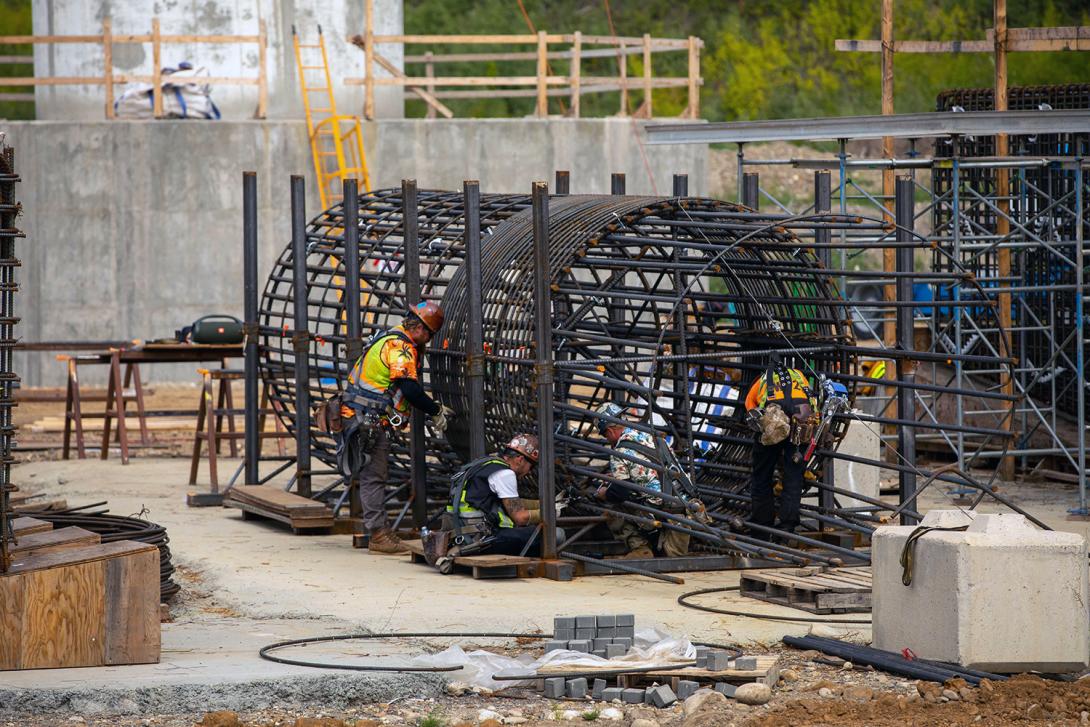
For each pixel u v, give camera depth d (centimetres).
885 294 5638
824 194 4291
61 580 2427
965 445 5350
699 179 8281
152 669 2422
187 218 7869
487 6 14162
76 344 5841
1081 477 4300
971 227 5450
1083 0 14862
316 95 8762
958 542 2431
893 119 4575
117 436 6319
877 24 14600
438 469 4075
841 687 2383
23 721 2212
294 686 2341
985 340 4925
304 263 4350
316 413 3741
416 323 3722
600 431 3834
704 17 14488
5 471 2462
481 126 8069
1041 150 5412
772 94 13762
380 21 9044
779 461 3722
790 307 3938
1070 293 5275
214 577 3422
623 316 4531
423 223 4331
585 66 13812
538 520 3484
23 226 7781
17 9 13825
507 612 2955
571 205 3722
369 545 3759
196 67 8562
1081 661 2439
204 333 5562
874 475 4344
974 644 2425
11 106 12875
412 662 2500
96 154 7812
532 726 2203
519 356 3538
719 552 3594
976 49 5522
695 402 4041
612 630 2592
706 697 2302
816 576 3123
